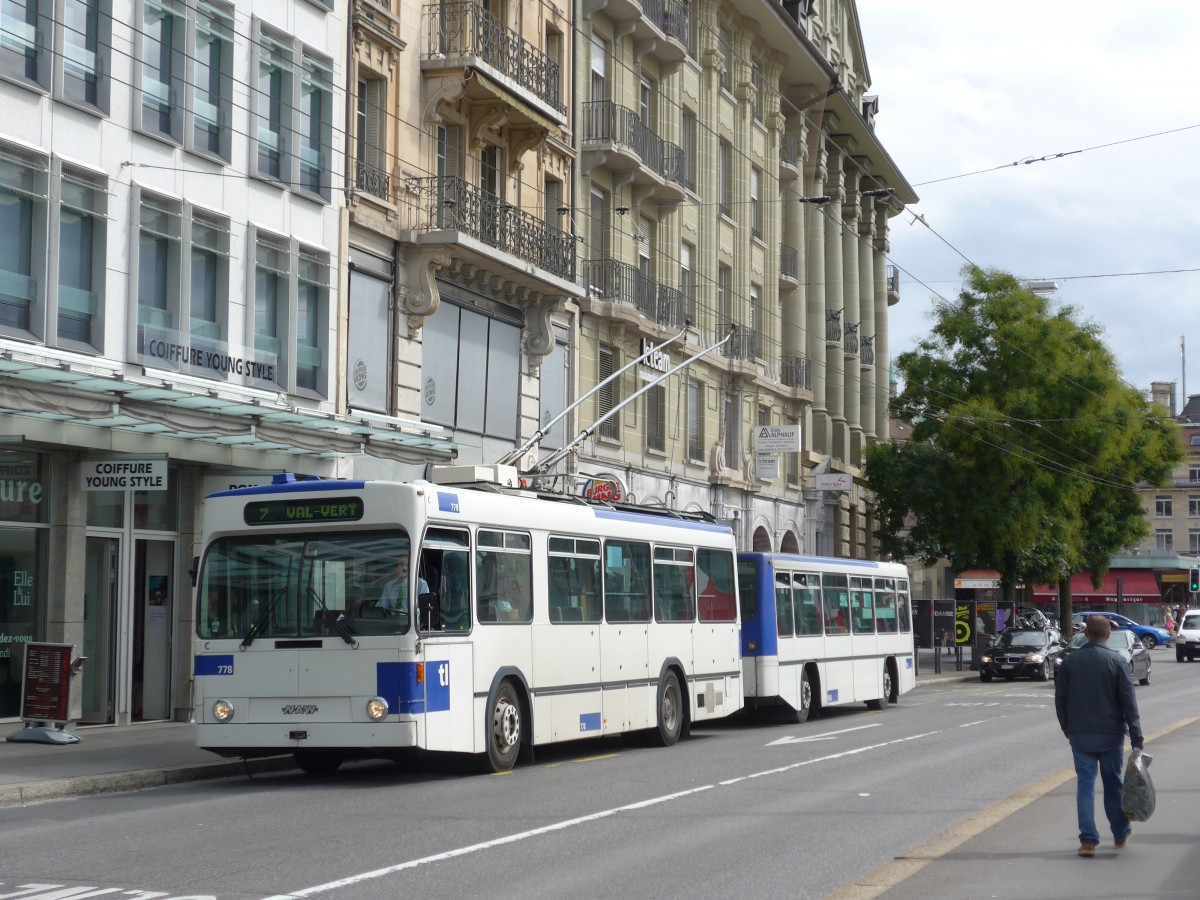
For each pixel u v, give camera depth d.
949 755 20.34
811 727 26.36
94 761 17.36
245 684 16.31
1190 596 104.12
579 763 19.03
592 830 12.74
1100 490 60.09
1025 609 58.31
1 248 20.19
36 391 19.20
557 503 19.47
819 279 55.69
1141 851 11.34
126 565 22.81
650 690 21.50
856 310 61.53
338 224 27.28
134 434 21.80
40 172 20.72
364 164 28.39
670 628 22.31
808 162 55.44
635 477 39.38
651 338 39.78
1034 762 19.33
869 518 61.59
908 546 54.41
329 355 26.95
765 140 49.88
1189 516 121.81
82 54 21.64
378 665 15.89
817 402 55.31
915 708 32.28
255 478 24.55
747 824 13.23
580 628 19.58
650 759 19.67
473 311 31.73
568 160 36.19
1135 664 42.12
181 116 23.47
